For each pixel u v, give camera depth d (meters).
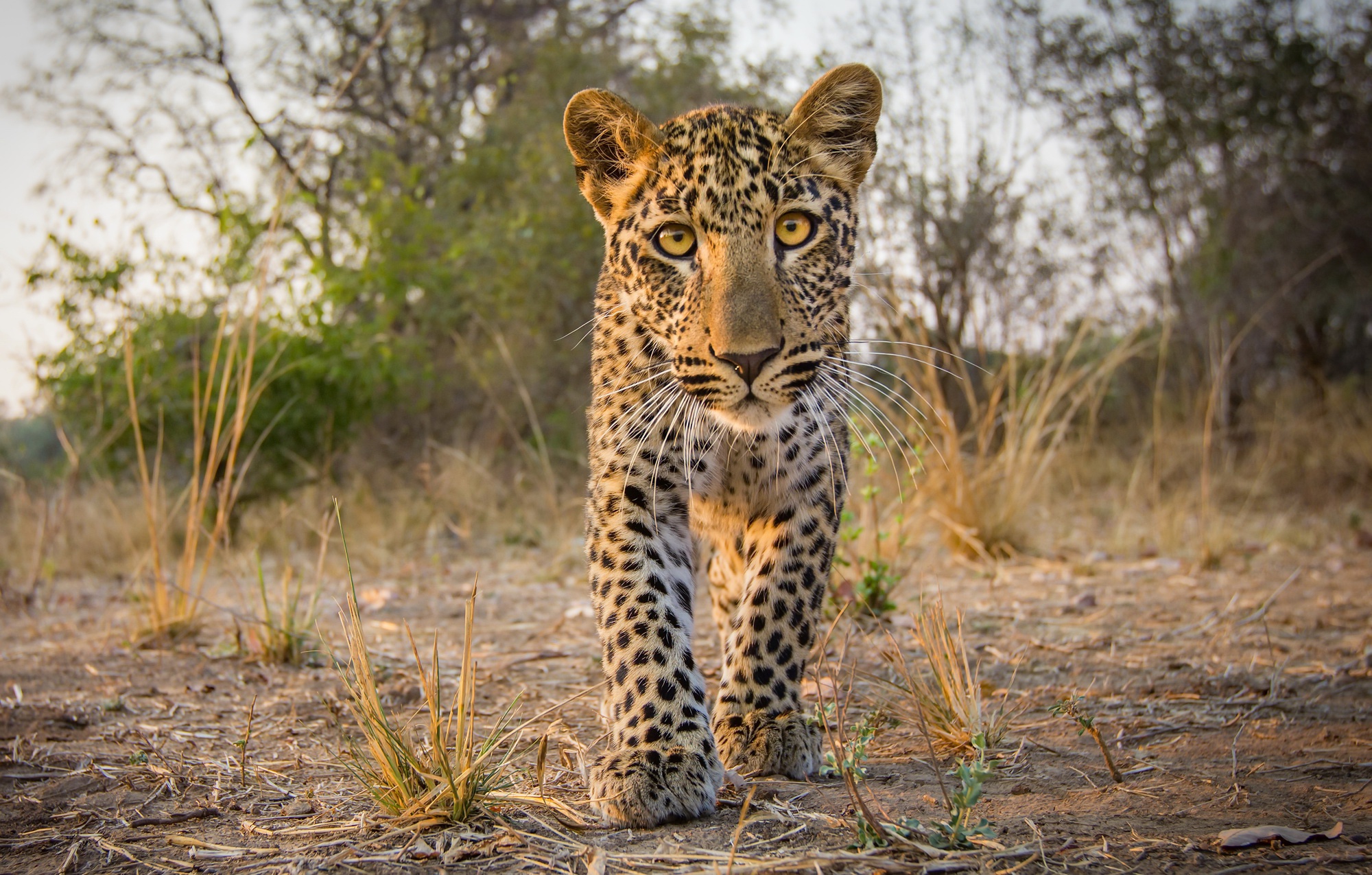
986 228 11.24
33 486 9.14
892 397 4.23
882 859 2.31
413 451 10.60
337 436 9.10
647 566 3.13
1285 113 12.60
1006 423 8.00
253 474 8.63
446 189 12.45
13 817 2.77
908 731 3.45
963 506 7.12
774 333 3.08
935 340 9.48
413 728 3.49
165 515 5.89
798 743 3.03
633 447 3.23
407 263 9.70
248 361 5.26
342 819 2.69
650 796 2.60
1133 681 4.10
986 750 3.23
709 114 3.47
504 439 11.05
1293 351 13.70
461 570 7.33
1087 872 2.27
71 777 3.08
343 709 3.80
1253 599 5.81
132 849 2.54
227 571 5.46
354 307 10.31
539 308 11.04
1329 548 7.74
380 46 14.95
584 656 4.66
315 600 4.67
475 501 9.32
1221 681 4.05
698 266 3.20
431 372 9.73
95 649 4.88
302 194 9.84
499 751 3.21
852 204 3.56
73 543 8.15
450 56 16.72
